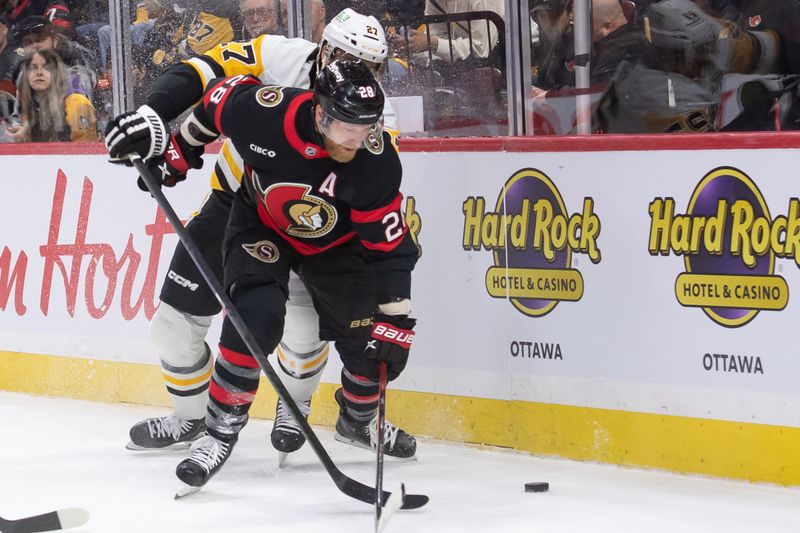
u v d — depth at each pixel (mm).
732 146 8094
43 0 12086
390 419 9844
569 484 8258
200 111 7809
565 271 8891
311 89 8312
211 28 11352
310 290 8367
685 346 8383
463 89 10438
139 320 11070
